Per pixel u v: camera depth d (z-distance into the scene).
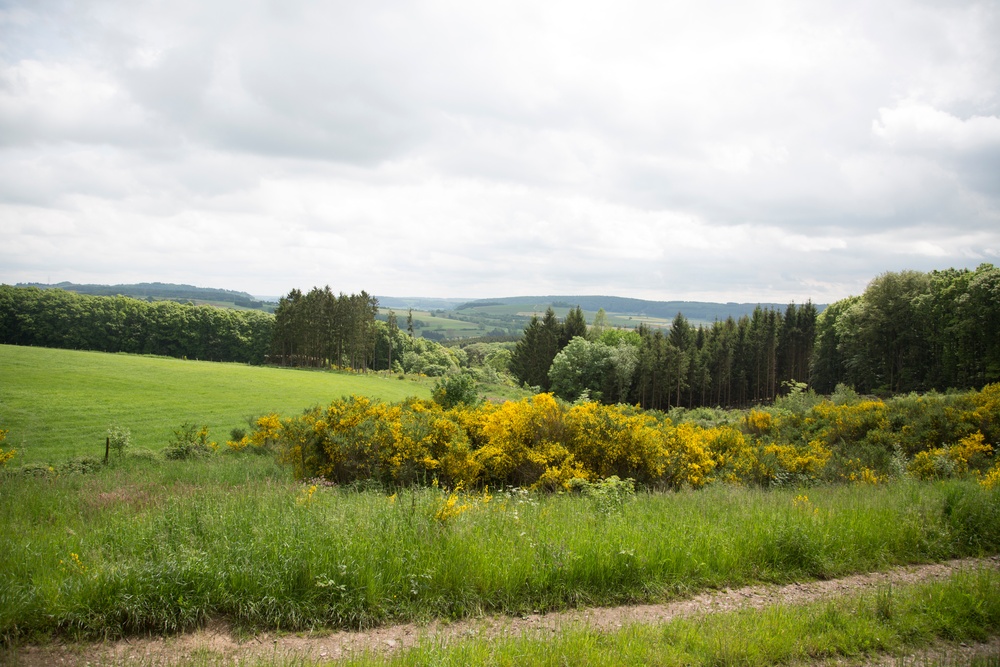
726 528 7.05
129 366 55.78
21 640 4.21
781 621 4.77
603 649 4.18
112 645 4.29
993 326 47.22
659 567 5.90
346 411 13.02
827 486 12.09
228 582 4.92
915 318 56.56
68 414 32.44
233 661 3.98
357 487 10.90
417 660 3.87
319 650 4.29
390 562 5.26
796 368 79.56
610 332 85.06
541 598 5.30
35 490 9.99
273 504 7.06
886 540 7.16
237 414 37.59
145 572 4.82
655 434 13.36
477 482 12.12
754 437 22.45
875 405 23.72
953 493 8.33
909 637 4.69
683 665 4.03
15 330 90.94
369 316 99.62
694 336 81.62
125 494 9.47
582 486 10.91
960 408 20.27
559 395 68.00
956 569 6.60
